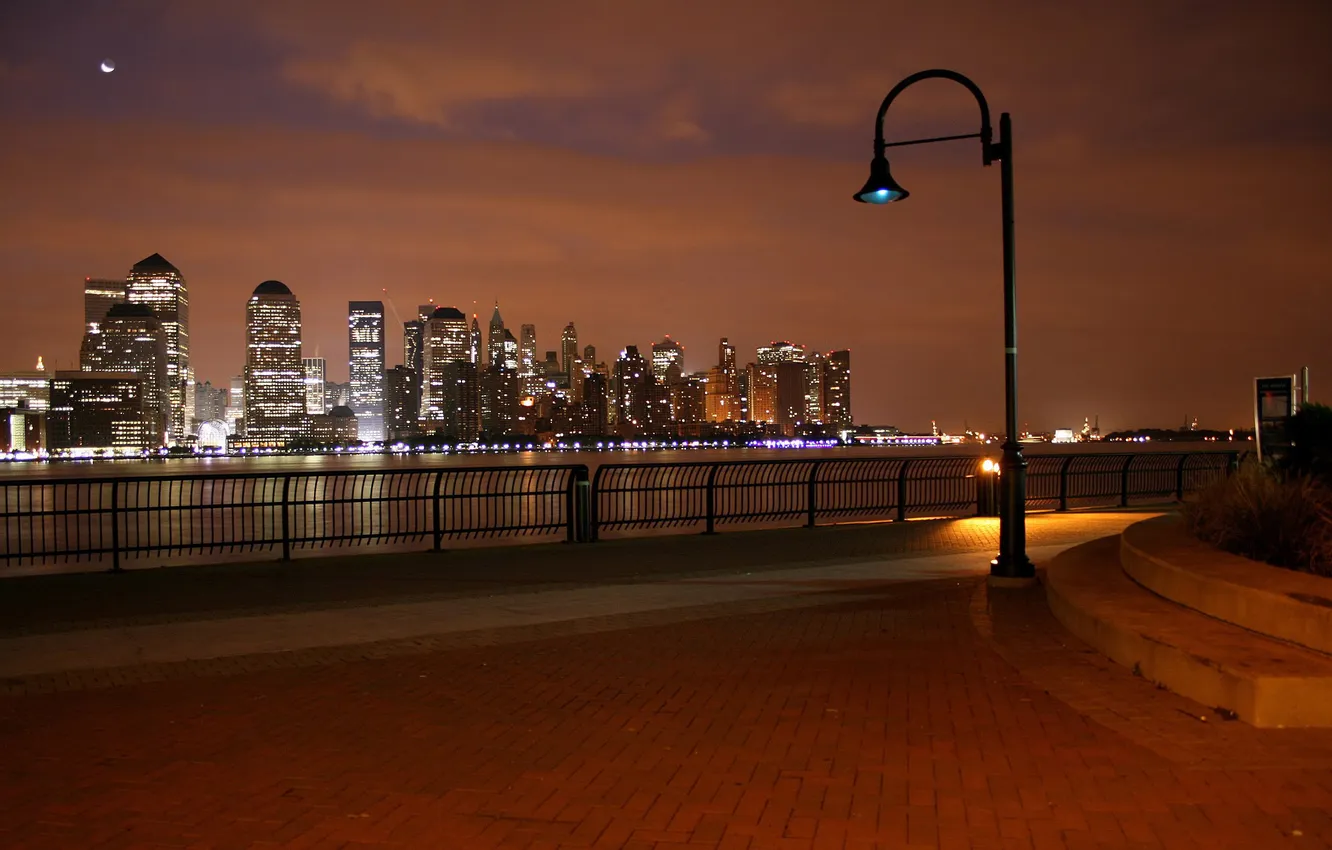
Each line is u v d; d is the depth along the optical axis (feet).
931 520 75.41
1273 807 17.25
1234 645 24.56
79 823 17.26
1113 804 17.51
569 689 26.04
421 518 121.90
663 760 20.25
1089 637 29.30
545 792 18.54
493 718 23.43
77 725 23.13
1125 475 88.94
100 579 47.98
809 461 71.82
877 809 17.47
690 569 49.32
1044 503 102.22
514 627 34.50
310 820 17.33
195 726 22.99
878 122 42.09
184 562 71.10
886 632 32.42
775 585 43.11
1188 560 31.40
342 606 39.42
